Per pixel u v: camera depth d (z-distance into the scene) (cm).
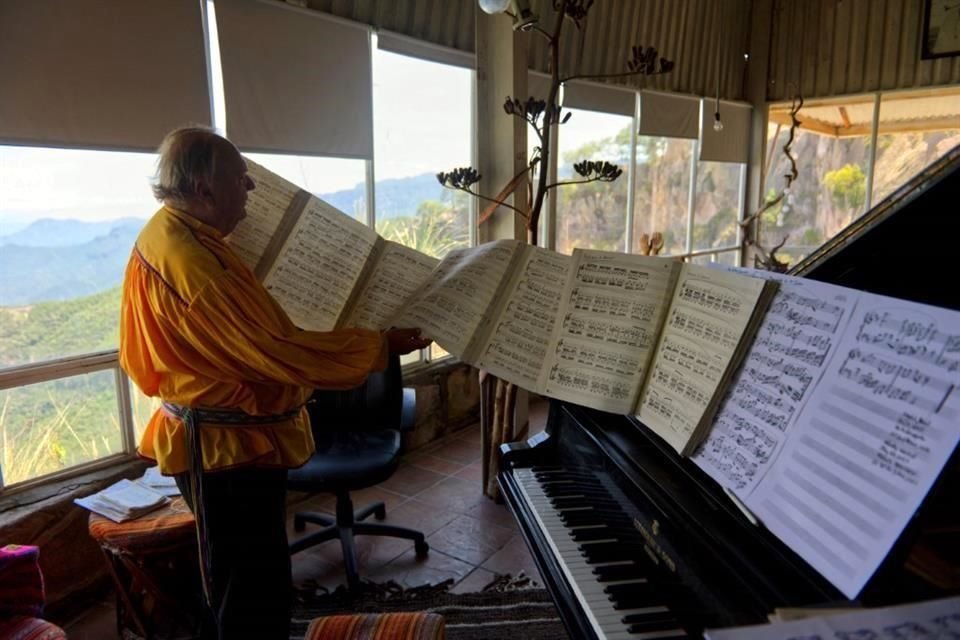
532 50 409
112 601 219
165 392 139
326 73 289
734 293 105
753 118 647
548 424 173
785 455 86
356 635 129
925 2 536
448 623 206
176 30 230
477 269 148
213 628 173
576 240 487
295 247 158
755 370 97
